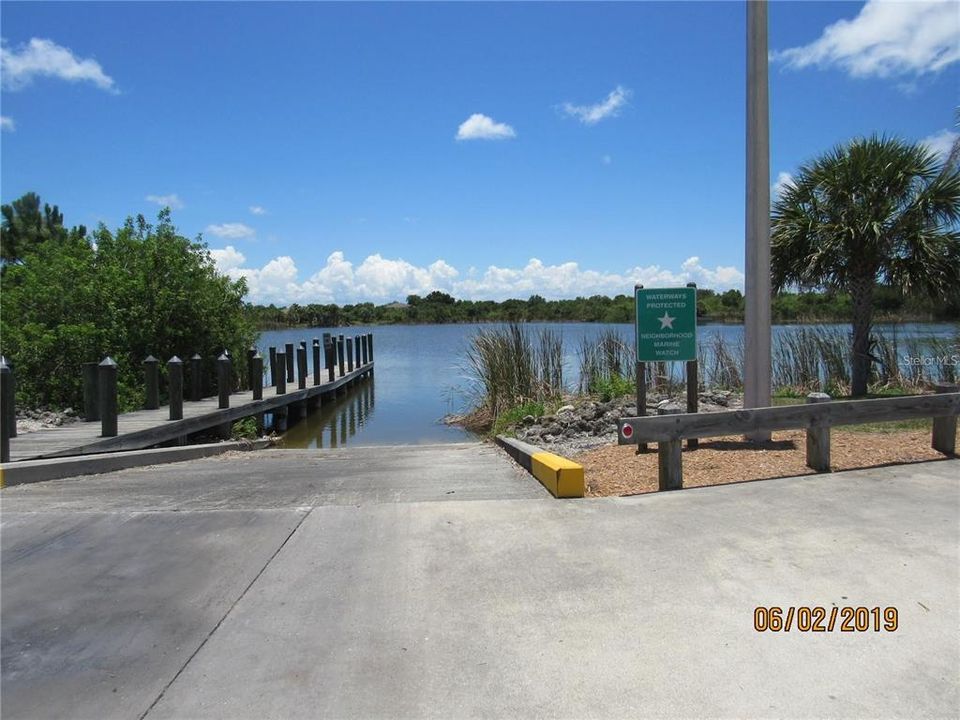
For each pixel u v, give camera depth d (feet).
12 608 13.53
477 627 12.39
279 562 15.60
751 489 20.15
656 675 10.77
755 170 25.44
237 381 61.36
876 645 11.48
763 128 25.31
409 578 14.53
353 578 14.62
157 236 56.24
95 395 40.19
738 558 14.96
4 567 15.60
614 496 20.31
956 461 22.84
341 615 12.99
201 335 57.06
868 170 39.19
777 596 13.20
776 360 50.14
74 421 40.73
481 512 18.83
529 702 10.19
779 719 9.66
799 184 41.60
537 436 37.86
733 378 51.03
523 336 53.67
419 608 13.19
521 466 27.12
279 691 10.62
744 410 21.11
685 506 18.74
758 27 25.17
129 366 50.80
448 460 30.58
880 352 46.73
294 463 30.53
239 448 36.99
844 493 19.49
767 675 10.73
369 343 103.40
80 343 47.80
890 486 20.08
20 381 45.50
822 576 14.01
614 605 13.04
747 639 11.73
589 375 53.16
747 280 25.90
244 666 11.35
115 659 11.63
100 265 53.21
